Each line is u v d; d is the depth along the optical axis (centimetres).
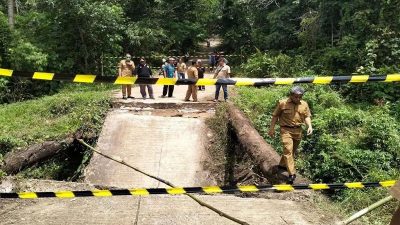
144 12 2669
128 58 1370
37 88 1855
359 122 1061
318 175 920
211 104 1306
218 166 1025
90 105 1297
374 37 1395
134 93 1591
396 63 1337
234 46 2828
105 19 2027
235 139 1159
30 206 624
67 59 2006
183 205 635
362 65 1404
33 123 1214
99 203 638
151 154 1044
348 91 1334
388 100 1239
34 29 2091
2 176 737
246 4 2744
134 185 911
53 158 1116
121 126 1169
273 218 588
